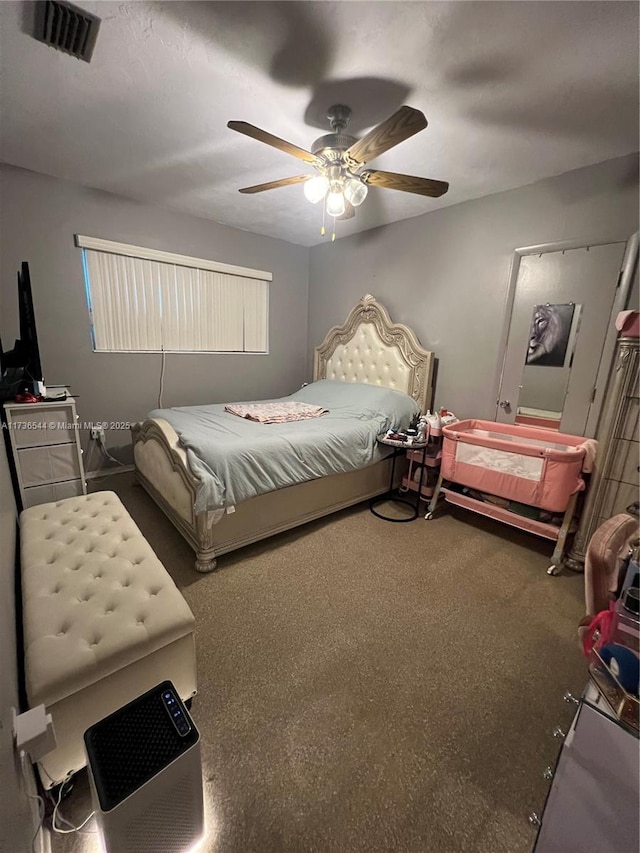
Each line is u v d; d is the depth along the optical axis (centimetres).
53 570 137
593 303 235
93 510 186
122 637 108
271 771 112
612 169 220
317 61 151
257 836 97
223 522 213
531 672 150
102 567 139
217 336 391
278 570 212
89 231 296
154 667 114
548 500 221
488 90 166
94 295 311
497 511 249
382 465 312
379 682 143
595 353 238
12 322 276
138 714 86
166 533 244
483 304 290
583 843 80
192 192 295
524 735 125
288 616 176
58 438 235
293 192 288
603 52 143
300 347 464
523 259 264
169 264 344
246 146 225
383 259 360
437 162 231
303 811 103
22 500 230
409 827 100
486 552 238
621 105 174
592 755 76
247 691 138
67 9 128
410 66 152
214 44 144
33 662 99
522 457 228
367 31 136
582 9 124
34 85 170
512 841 98
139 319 338
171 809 83
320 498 266
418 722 128
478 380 301
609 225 224
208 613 177
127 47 147
